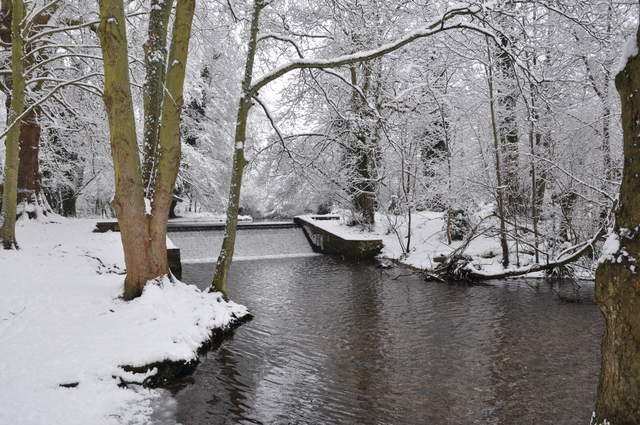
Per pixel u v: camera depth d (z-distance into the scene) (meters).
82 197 30.50
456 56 16.88
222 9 15.31
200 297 9.84
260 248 21.83
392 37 19.28
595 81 15.29
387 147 20.16
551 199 16.72
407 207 20.31
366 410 6.23
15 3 11.15
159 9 10.16
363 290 13.88
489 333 9.58
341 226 22.41
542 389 6.88
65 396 5.82
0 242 12.05
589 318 10.57
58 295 9.16
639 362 2.59
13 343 7.07
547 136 15.48
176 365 7.11
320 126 21.44
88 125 16.72
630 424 2.62
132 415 5.80
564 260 13.98
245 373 7.45
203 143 29.11
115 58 8.01
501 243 15.98
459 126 18.97
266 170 22.92
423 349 8.66
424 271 16.06
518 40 13.38
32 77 14.58
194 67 24.75
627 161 2.77
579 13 12.38
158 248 9.12
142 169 10.05
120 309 8.57
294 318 10.78
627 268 2.65
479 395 6.70
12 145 11.81
